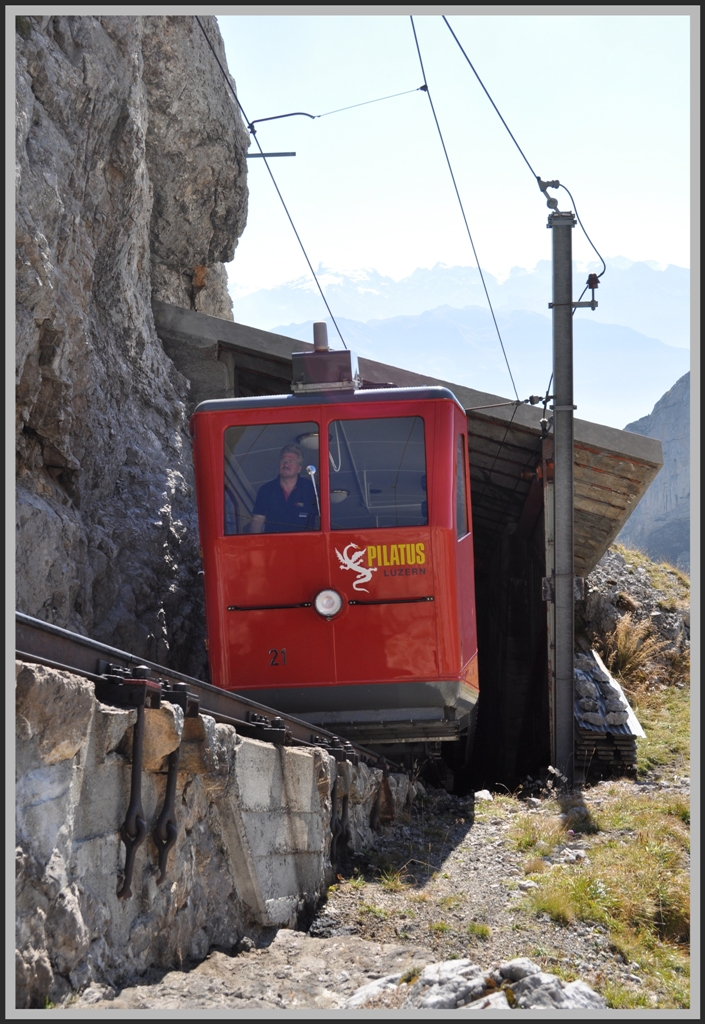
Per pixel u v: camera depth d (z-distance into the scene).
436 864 7.31
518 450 14.90
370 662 8.76
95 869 3.32
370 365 13.64
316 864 5.82
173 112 16.12
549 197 11.89
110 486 11.16
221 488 8.96
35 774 2.98
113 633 10.15
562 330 12.02
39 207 8.77
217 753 4.21
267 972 4.29
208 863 4.41
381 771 8.49
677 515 190.00
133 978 3.54
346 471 8.92
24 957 2.87
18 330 8.01
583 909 5.96
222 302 20.77
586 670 14.79
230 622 8.84
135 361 12.76
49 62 9.43
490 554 20.52
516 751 17.61
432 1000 3.72
